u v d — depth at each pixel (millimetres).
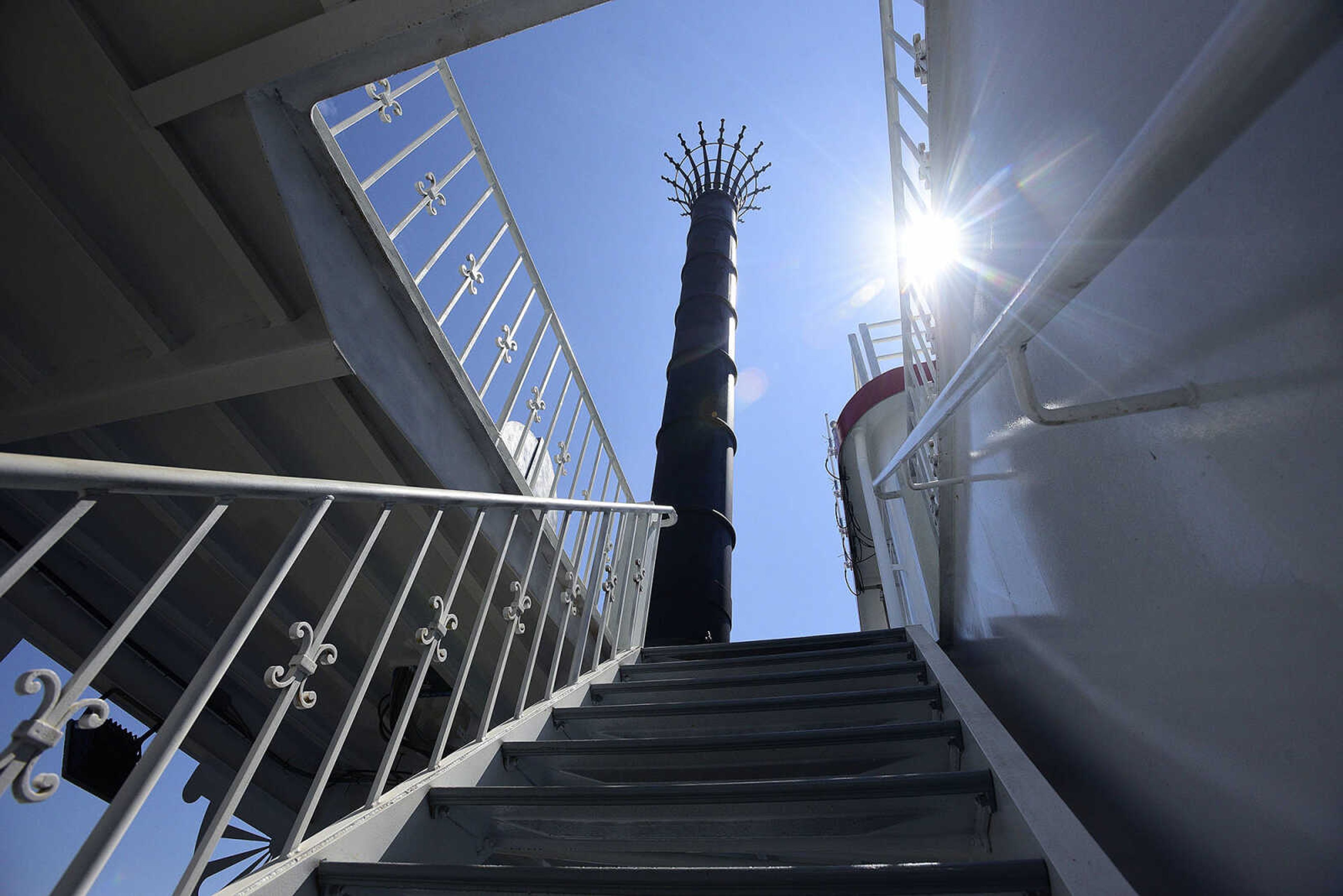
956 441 2635
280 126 2422
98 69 2279
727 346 6199
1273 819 849
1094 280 1247
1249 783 897
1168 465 1032
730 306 6566
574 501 2723
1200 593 978
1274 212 736
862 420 7691
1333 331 651
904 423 7543
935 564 6070
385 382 2801
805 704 2328
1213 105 554
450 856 1693
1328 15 468
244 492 1195
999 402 2043
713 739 1973
